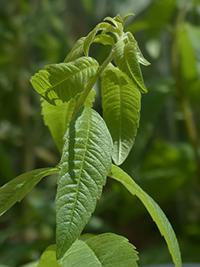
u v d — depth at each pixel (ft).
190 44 3.17
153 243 5.33
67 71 1.20
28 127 4.03
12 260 3.39
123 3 4.17
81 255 1.19
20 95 3.98
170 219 4.81
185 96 3.24
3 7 4.84
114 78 1.34
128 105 1.34
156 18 3.39
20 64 3.98
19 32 3.88
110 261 1.19
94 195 1.12
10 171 3.65
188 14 4.35
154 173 3.53
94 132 1.16
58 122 1.47
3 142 4.44
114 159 1.31
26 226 3.81
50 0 4.47
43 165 5.50
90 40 1.24
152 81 3.28
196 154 3.29
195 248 3.57
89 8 4.93
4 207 1.23
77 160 1.13
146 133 3.05
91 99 1.35
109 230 3.69
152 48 3.48
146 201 1.27
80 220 1.09
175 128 4.60
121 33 1.28
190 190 4.46
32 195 3.95
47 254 1.37
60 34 4.07
